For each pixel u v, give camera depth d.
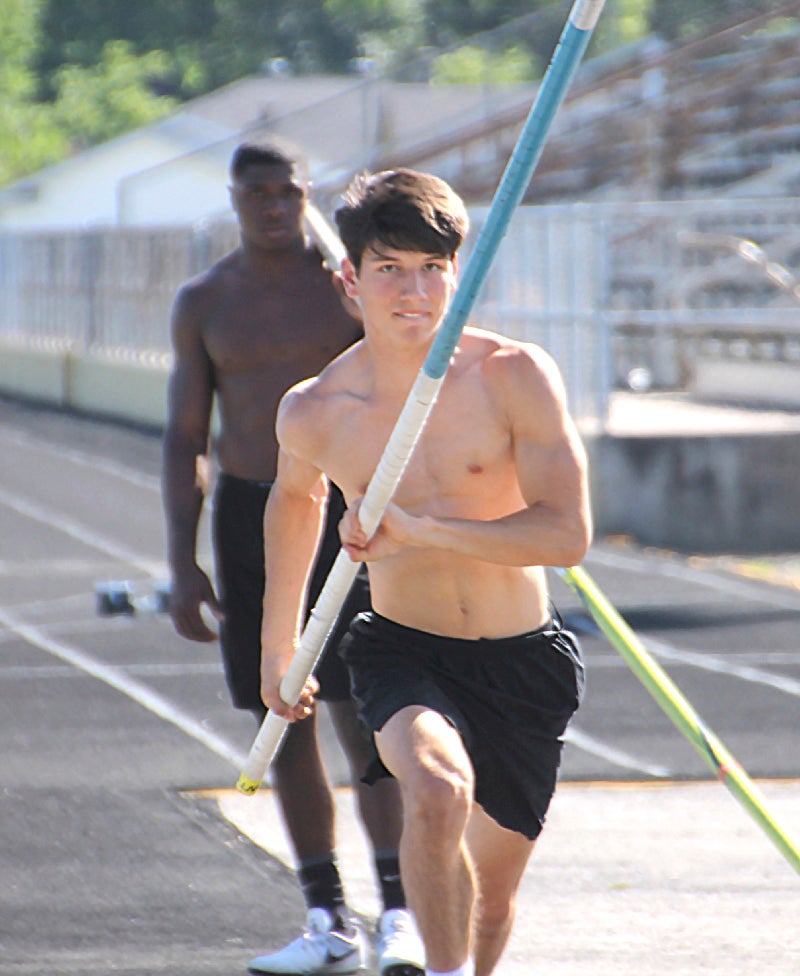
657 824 24.66
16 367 110.06
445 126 102.94
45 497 63.59
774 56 90.25
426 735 14.12
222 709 31.47
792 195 90.19
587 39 12.12
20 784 26.38
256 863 22.55
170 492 19.39
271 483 19.00
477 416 14.62
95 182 174.75
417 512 14.81
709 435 53.56
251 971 18.52
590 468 54.03
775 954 19.17
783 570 49.16
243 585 19.08
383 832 18.36
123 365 92.56
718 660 36.22
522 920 20.41
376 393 14.96
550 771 15.39
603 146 93.25
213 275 19.36
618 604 42.81
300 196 19.12
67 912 20.52
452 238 14.23
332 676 18.55
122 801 25.47
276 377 19.03
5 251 114.19
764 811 15.34
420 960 17.66
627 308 79.06
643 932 19.97
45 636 38.47
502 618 15.11
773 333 70.88
